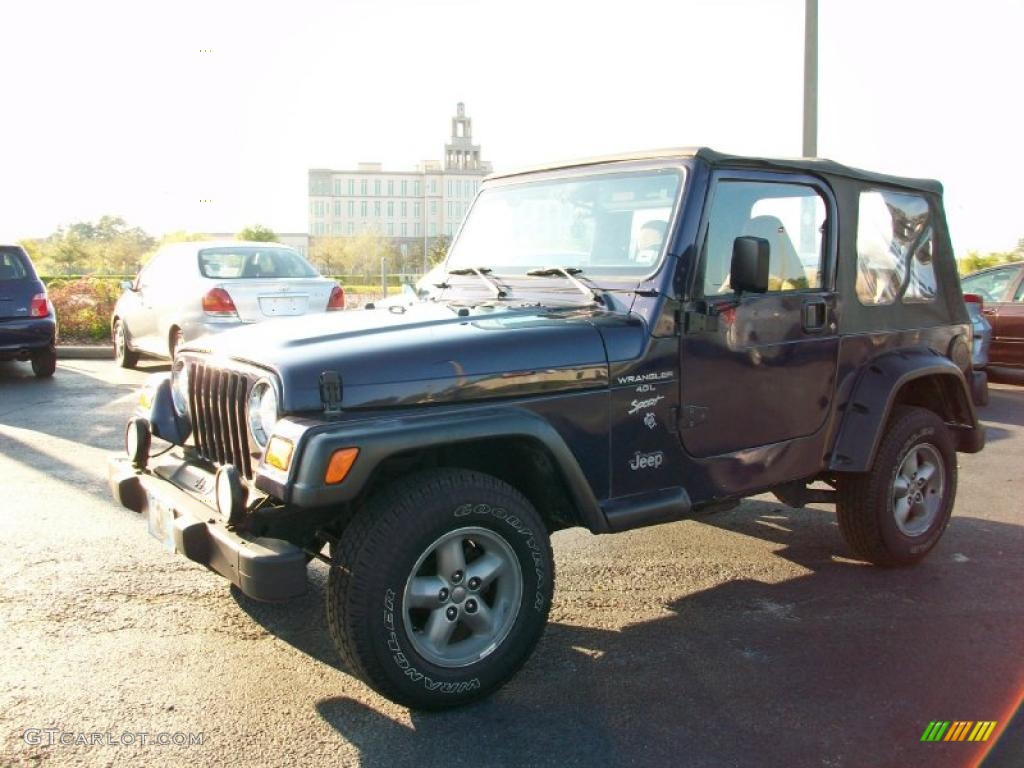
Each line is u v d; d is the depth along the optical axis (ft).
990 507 20.10
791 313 13.71
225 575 10.35
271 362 10.50
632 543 17.26
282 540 10.23
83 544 16.12
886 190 15.56
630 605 14.21
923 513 16.26
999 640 13.03
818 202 14.30
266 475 9.98
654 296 12.17
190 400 12.31
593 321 12.05
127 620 13.07
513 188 14.94
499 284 14.03
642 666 12.07
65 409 28.91
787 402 13.79
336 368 10.21
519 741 10.16
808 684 11.62
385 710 10.76
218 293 31.09
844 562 16.37
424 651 10.44
